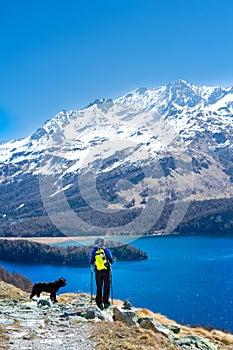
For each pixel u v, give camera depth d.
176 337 13.45
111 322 12.40
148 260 157.25
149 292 107.25
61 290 100.88
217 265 143.12
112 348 9.60
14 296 21.78
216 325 81.06
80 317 12.92
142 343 10.59
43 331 10.98
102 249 14.29
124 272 133.50
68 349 9.38
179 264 147.25
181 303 96.44
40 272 136.62
